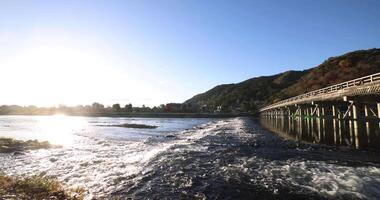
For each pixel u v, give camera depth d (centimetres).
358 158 2436
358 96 2655
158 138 5097
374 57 10506
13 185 1424
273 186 1658
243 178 1845
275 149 3098
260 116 11944
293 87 13975
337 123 3288
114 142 4675
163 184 1780
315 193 1515
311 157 2536
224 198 1491
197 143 3688
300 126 4219
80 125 10569
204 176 1927
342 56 12062
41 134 6588
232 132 5503
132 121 14562
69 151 3553
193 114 18412
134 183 1830
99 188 1739
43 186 1432
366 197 1435
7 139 4266
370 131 2700
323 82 10506
